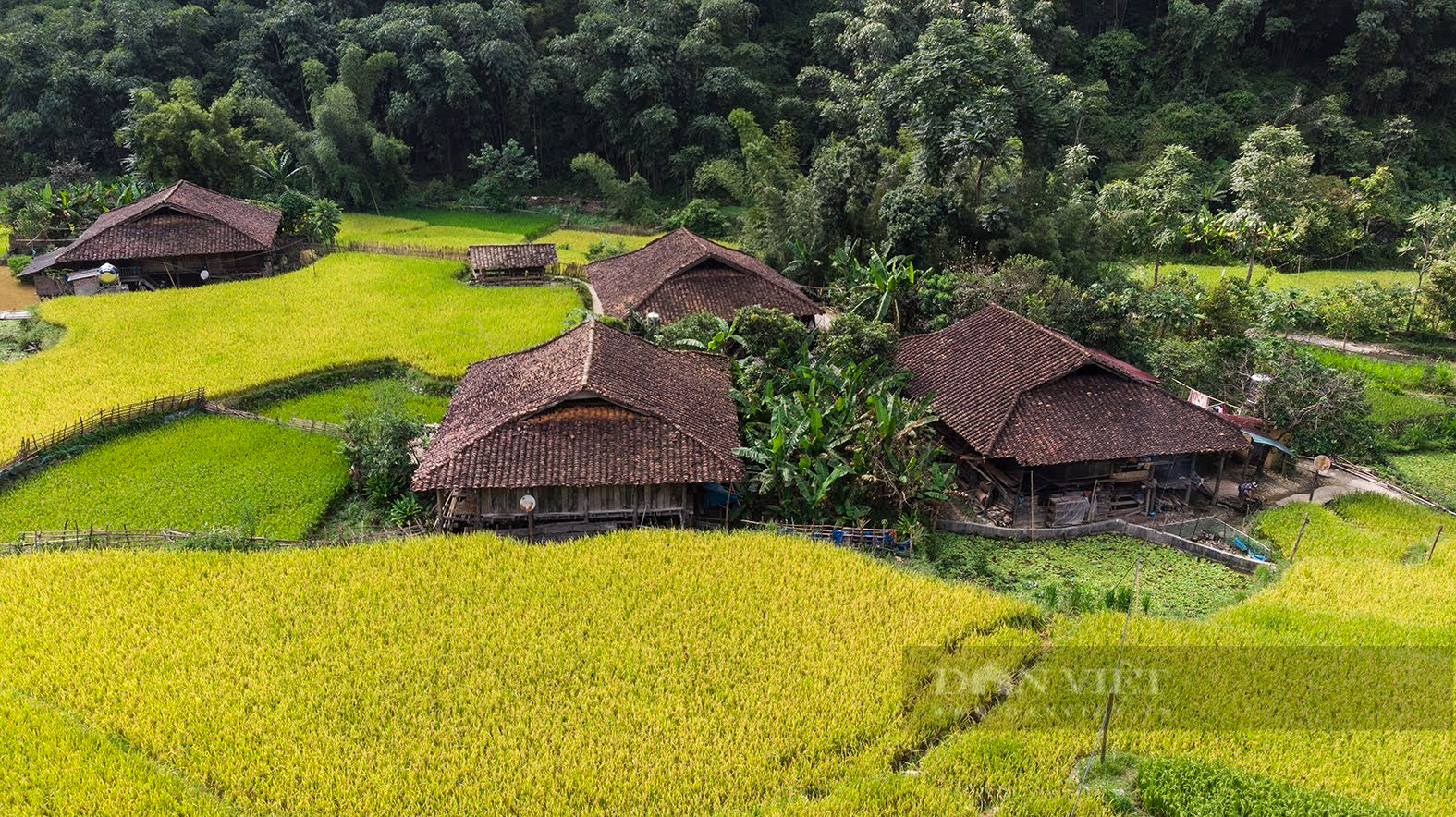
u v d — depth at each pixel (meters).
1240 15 70.25
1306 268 62.31
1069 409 27.14
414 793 15.35
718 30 72.81
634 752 16.50
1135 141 70.81
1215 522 26.83
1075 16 80.94
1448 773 16.44
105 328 37.91
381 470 26.27
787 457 25.73
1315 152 67.12
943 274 39.72
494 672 18.31
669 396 26.39
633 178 68.75
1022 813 15.31
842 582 21.69
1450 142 71.81
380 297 43.88
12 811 14.77
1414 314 50.16
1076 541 25.98
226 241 45.75
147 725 16.70
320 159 62.78
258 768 15.81
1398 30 71.50
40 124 65.00
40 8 73.62
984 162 43.34
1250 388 33.56
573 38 70.62
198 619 19.72
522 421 24.22
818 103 64.69
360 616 20.00
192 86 66.06
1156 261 52.34
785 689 18.17
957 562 24.61
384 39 69.88
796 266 45.34
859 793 15.57
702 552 22.84
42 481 26.28
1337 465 32.25
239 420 30.95
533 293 46.31
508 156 70.69
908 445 26.83
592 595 21.02
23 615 19.64
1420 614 21.78
